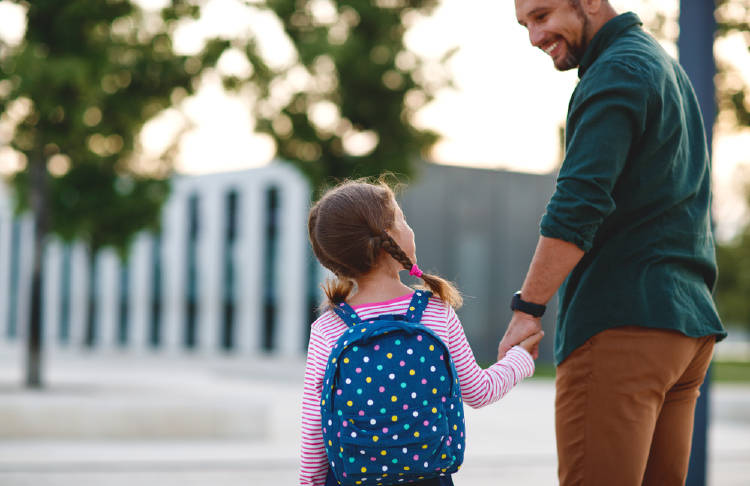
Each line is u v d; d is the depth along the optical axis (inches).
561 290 102.3
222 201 1722.4
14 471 303.7
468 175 1551.4
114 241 569.9
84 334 1775.3
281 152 489.7
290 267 1572.3
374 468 88.9
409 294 99.0
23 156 476.4
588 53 101.3
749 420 505.0
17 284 2327.8
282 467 325.4
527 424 515.8
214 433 400.2
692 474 179.5
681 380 101.4
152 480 292.5
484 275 1569.9
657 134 94.0
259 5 420.5
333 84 479.5
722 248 1424.7
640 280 94.2
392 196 102.3
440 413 90.4
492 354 1567.4
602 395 94.7
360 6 471.2
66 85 410.3
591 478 95.1
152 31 426.9
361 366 90.8
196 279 1776.6
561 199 92.4
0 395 412.5
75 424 386.3
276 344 1595.7
